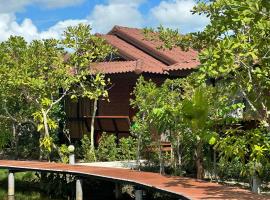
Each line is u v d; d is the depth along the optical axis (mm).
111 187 14375
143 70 18547
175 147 13922
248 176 11992
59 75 17922
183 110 11109
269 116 9742
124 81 20547
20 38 17875
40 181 15680
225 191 10227
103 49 18938
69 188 14609
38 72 17781
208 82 12047
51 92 18219
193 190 10391
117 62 20578
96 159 18906
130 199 13766
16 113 19531
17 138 20750
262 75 8695
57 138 20125
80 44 18422
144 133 15547
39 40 17875
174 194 10133
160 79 20172
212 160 13500
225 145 9891
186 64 17516
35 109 18781
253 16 8359
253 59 8758
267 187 12141
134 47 21906
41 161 18453
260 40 8602
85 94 18594
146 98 14719
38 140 20953
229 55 8242
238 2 8398
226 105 11203
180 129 13047
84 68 18844
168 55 20281
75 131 22141
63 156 18094
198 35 10648
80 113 22062
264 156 10016
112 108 21016
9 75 16906
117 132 20531
